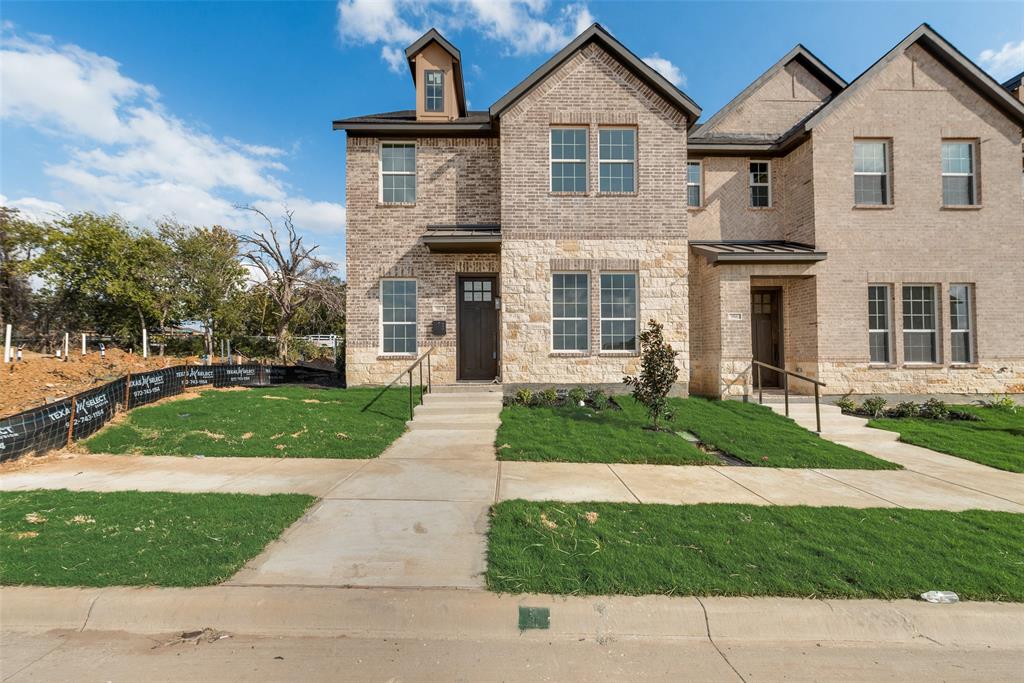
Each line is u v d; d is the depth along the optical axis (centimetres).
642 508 521
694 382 1346
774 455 788
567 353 1193
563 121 1204
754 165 1428
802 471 713
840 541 445
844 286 1245
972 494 607
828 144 1263
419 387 1270
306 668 297
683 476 670
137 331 2008
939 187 1265
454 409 1030
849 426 1020
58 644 320
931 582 380
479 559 408
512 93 1184
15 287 1853
